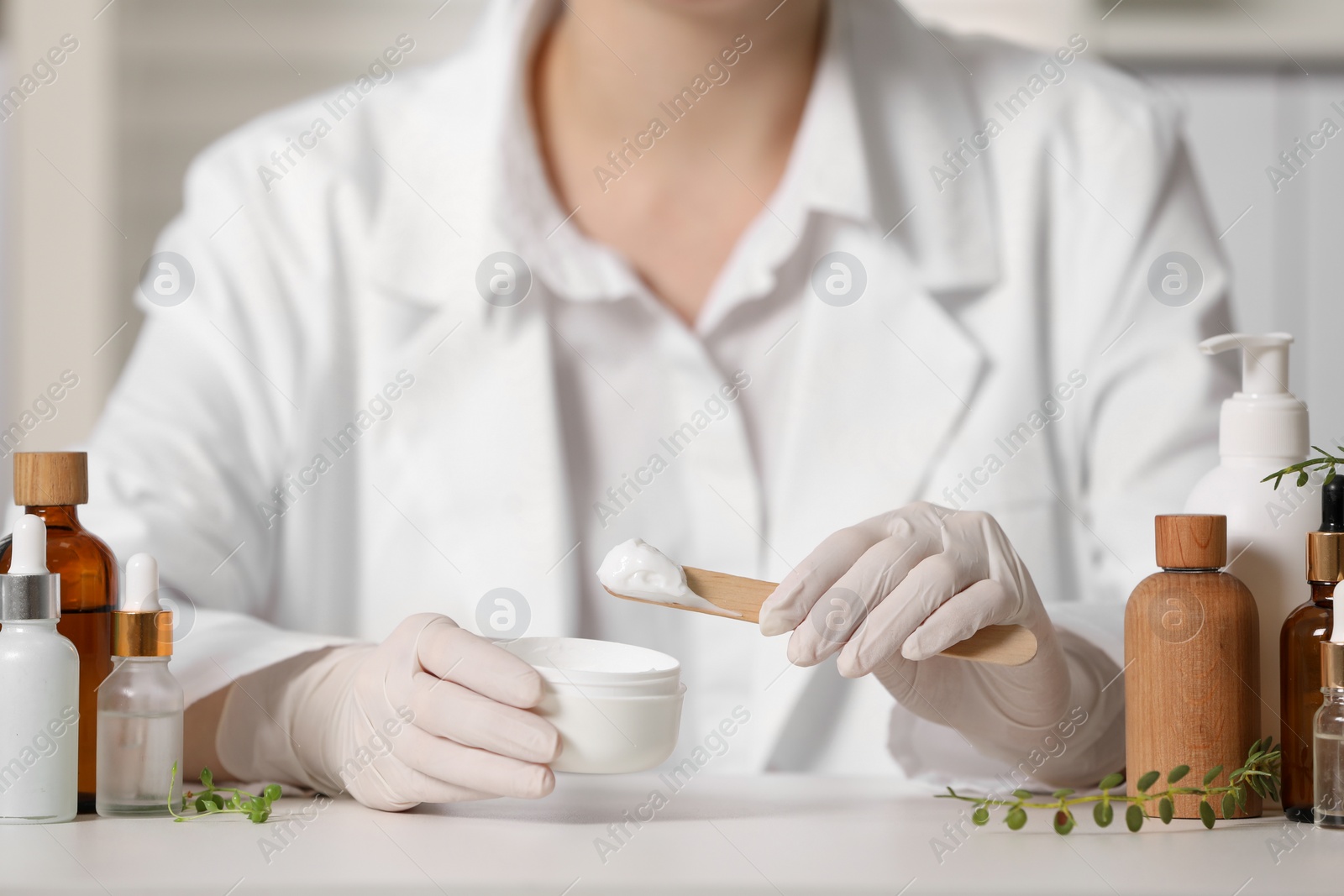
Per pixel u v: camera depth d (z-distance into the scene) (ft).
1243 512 3.60
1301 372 8.18
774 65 4.71
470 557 4.69
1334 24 7.83
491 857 3.33
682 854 3.34
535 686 3.49
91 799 3.60
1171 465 4.69
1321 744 3.45
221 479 4.79
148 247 7.77
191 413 4.82
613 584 3.53
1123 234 4.85
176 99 7.70
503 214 4.69
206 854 3.33
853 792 3.77
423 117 4.96
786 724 4.60
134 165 7.74
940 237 4.78
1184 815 3.52
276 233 4.98
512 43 4.72
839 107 4.66
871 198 4.68
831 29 4.68
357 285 4.93
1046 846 3.38
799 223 4.64
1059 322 4.87
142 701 3.56
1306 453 3.62
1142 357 4.78
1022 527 4.68
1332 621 3.49
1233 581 3.53
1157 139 4.94
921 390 4.69
